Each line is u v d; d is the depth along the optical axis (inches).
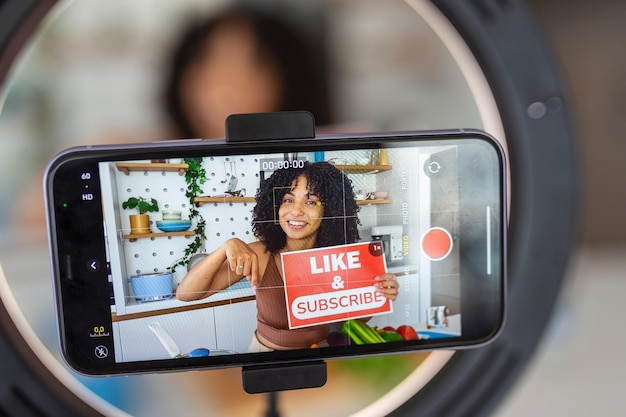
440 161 15.3
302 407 27.8
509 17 13.9
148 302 14.8
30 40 14.1
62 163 14.2
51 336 30.0
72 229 14.4
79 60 37.6
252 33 37.2
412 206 15.3
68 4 14.7
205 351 15.1
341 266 15.3
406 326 15.4
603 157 36.7
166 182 14.7
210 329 15.1
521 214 14.9
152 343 14.9
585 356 28.6
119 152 14.3
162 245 14.8
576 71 35.0
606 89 35.2
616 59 34.7
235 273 15.1
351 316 15.4
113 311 14.7
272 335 15.2
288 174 15.0
